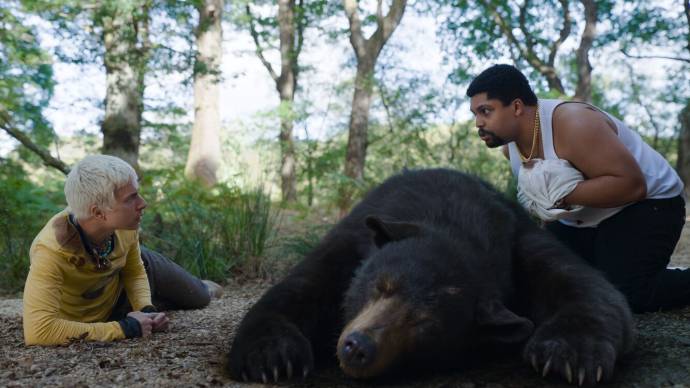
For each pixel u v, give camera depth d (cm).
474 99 417
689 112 2048
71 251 372
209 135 2005
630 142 435
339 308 344
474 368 305
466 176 396
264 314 316
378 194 388
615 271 440
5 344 374
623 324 297
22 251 772
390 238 308
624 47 2255
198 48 1728
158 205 860
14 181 840
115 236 397
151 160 2184
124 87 1311
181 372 300
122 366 310
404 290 276
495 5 2164
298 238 818
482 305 286
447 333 276
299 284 337
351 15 2097
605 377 268
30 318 361
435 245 299
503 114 411
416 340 270
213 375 297
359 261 352
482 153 1892
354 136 2105
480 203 362
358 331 262
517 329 275
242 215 779
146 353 336
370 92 2112
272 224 816
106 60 1296
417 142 2314
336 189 1184
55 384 278
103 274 396
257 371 289
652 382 277
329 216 1177
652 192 435
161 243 760
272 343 294
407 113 2417
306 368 293
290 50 2470
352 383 291
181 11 1259
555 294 318
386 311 270
